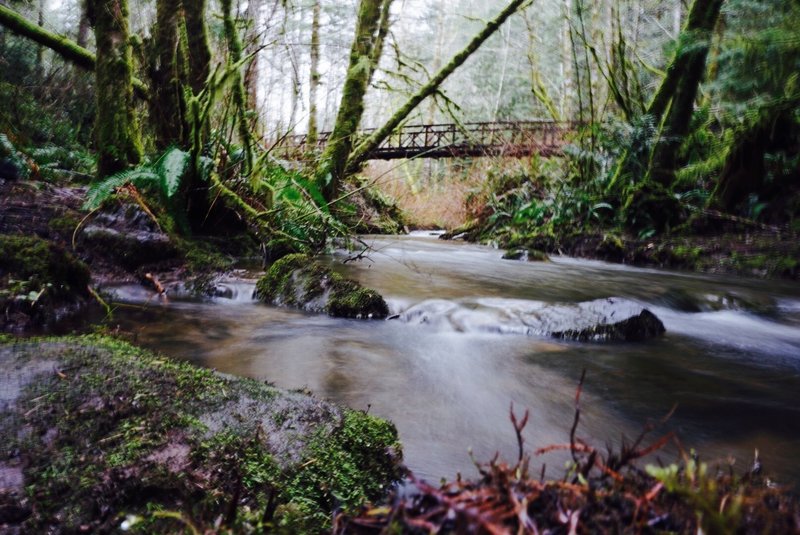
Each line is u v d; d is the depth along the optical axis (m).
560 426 2.34
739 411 2.60
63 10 13.02
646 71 16.33
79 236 5.16
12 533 1.16
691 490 0.89
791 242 9.20
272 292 4.79
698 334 4.33
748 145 10.73
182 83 6.48
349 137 10.04
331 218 7.96
